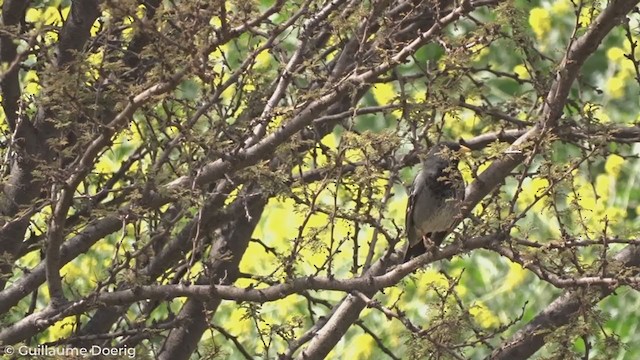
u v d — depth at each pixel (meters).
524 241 10.36
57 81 9.43
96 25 13.30
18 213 11.15
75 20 11.87
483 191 11.02
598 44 10.70
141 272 10.91
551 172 10.08
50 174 9.76
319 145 11.21
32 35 9.57
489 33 10.43
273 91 11.55
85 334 12.52
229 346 16.50
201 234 12.19
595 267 10.61
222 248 13.56
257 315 11.25
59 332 14.16
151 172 10.39
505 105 13.80
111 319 12.62
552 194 10.27
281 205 15.73
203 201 10.39
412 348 10.52
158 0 11.49
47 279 10.40
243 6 9.41
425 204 12.91
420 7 11.98
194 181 10.22
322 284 10.39
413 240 13.30
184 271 12.68
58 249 10.18
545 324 12.54
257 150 10.77
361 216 10.72
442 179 11.02
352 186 12.16
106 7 8.93
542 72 13.95
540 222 16.14
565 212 10.56
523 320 18.70
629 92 19.81
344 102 13.28
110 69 9.63
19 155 11.16
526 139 10.87
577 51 10.72
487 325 16.31
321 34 13.00
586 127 11.28
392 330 16.50
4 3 11.86
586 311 10.29
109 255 14.73
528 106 13.26
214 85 10.37
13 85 11.62
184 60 9.31
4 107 11.79
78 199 11.09
